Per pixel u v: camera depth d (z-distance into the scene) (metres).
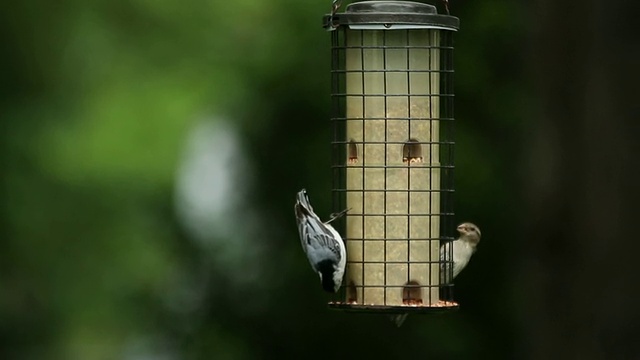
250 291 18.84
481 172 17.70
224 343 19.00
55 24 22.33
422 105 11.44
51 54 22.25
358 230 11.47
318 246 10.65
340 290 11.55
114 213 21.92
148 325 20.62
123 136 22.30
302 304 18.45
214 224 19.64
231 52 20.97
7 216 21.61
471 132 17.83
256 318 18.75
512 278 17.64
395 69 11.40
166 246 20.97
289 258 18.52
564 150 12.93
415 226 11.44
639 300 12.55
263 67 18.61
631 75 12.62
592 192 12.77
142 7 22.59
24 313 21.52
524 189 14.60
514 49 17.78
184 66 22.45
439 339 17.95
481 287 17.83
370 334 18.19
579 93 12.88
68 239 21.77
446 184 12.02
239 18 20.88
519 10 17.72
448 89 12.02
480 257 17.78
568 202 12.89
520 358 14.51
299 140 18.30
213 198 20.56
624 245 12.60
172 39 22.53
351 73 11.51
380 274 11.42
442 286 11.60
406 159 11.45
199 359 19.17
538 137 13.16
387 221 11.42
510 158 17.72
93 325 21.44
